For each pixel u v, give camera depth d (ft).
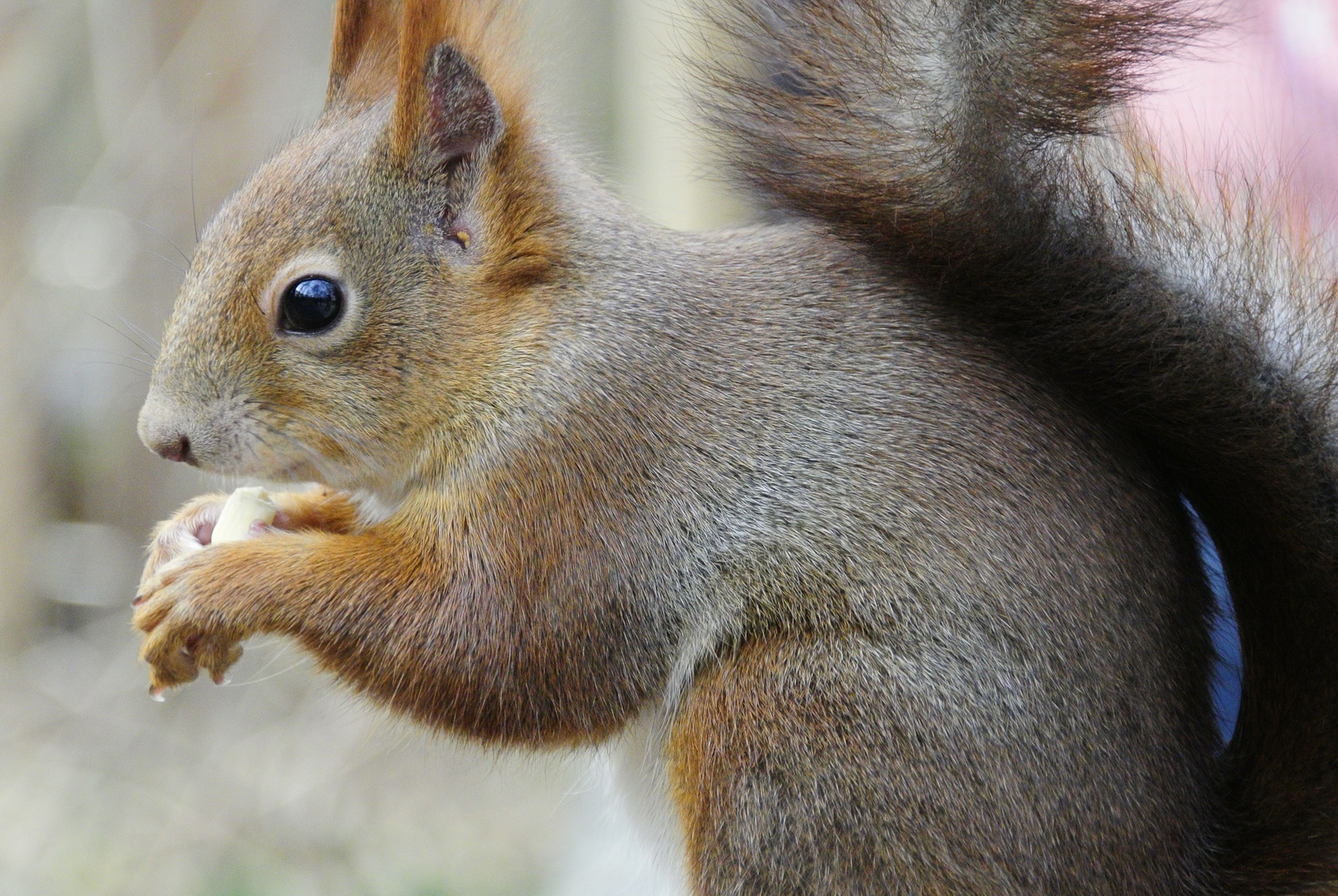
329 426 6.96
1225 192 6.95
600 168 7.09
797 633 6.93
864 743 6.91
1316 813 6.92
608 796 7.10
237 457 6.96
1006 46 6.90
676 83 7.00
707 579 6.95
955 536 6.93
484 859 7.85
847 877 6.91
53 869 7.84
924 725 6.91
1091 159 6.93
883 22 6.94
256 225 6.96
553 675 6.95
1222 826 6.93
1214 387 6.93
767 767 6.91
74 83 11.03
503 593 6.95
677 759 6.94
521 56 6.98
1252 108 7.11
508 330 6.97
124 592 10.69
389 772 8.60
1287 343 6.92
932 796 6.90
